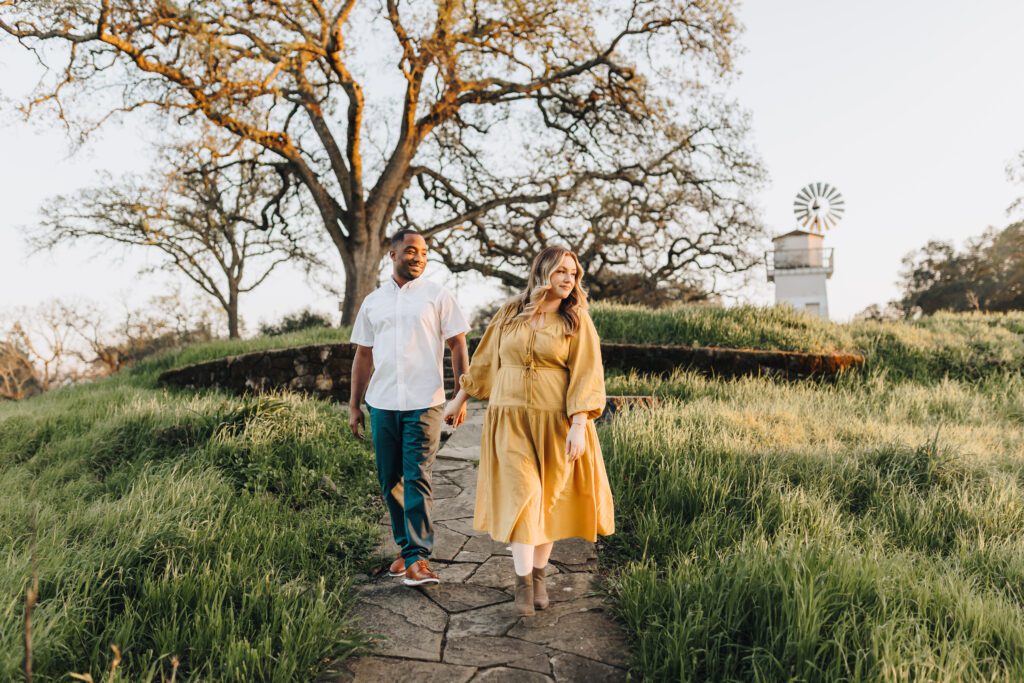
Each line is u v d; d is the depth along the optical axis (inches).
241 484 192.7
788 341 434.0
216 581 118.9
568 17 753.6
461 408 137.8
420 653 113.5
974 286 1439.5
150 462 207.5
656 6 775.1
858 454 207.2
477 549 163.3
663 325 458.9
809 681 92.0
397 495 147.6
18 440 251.0
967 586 120.7
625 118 879.7
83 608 108.0
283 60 655.8
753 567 114.7
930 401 339.0
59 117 624.7
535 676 106.0
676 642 102.3
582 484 124.1
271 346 574.6
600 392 120.0
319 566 145.8
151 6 614.2
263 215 949.2
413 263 147.4
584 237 920.3
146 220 847.7
